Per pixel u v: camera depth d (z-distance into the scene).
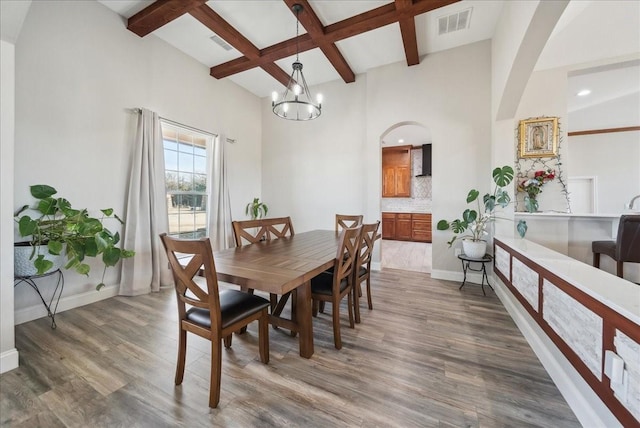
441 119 3.59
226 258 1.90
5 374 1.60
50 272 2.24
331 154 4.52
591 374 1.21
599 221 2.93
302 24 2.87
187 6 2.64
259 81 4.54
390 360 1.78
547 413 1.33
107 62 2.81
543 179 3.16
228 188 4.39
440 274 3.65
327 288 2.00
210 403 1.36
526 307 2.05
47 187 2.24
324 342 2.01
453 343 1.99
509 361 1.76
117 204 2.91
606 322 1.10
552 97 3.16
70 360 1.75
